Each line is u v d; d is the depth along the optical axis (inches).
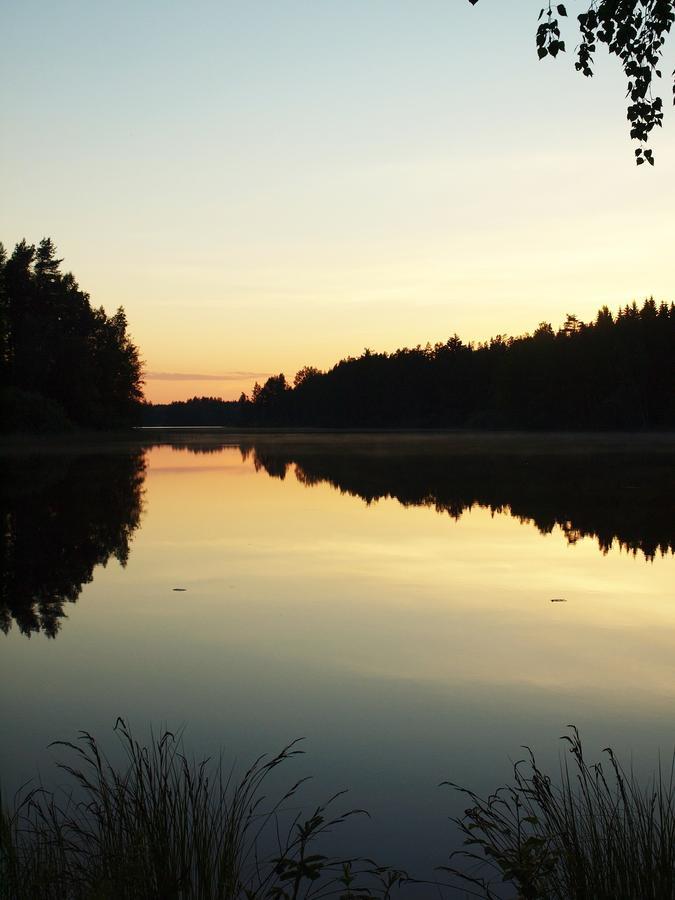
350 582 451.5
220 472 1310.3
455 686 279.3
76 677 289.9
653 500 833.5
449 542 587.2
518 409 3860.7
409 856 170.7
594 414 3420.3
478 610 388.5
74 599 411.5
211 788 197.5
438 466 1408.7
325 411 5994.1
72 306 2861.7
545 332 4035.4
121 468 1408.7
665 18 220.7
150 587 438.6
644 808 168.1
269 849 172.9
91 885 133.6
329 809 189.9
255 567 495.8
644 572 475.5
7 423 2393.0
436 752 223.1
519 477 1141.7
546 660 308.8
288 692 273.9
